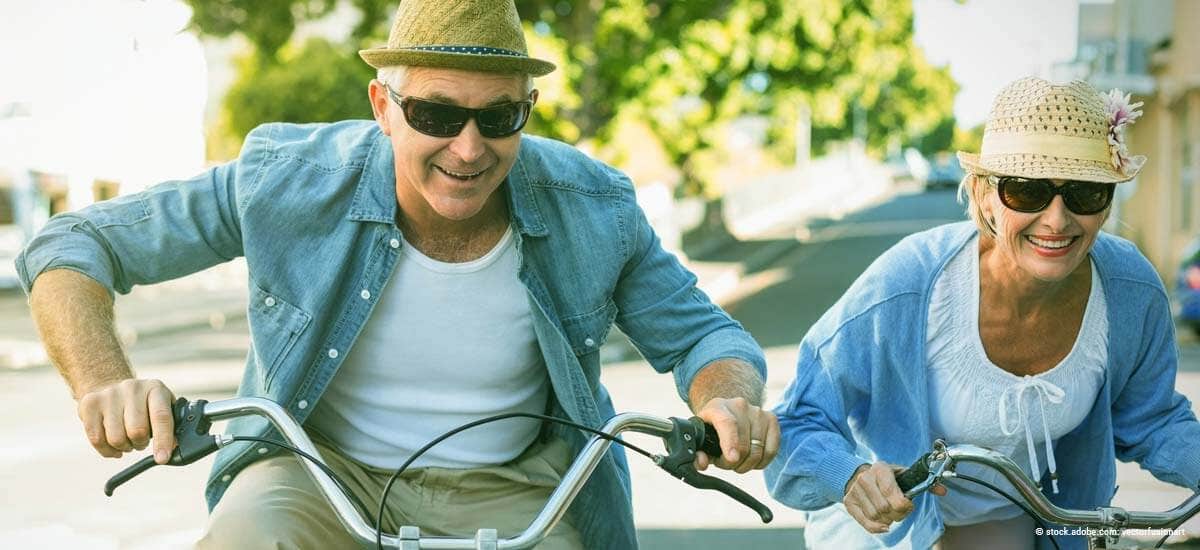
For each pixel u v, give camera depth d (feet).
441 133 9.69
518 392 10.83
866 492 10.26
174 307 72.90
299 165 10.52
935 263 11.34
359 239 10.41
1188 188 84.79
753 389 10.51
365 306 10.36
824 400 11.49
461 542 8.64
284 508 9.87
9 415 38.96
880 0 89.51
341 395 10.68
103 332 9.79
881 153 319.27
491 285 10.52
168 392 8.94
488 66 9.57
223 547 9.59
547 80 76.28
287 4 85.97
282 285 10.40
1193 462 11.53
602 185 11.02
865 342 11.38
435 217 10.36
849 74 92.84
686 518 25.46
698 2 80.59
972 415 11.51
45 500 26.91
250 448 10.52
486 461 10.84
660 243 11.45
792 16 85.30
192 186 10.61
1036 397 11.43
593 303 10.89
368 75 93.81
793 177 181.37
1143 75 95.76
